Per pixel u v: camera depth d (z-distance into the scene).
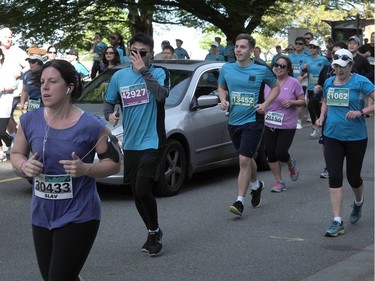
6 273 5.36
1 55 10.76
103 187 8.80
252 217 7.37
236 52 7.15
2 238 6.40
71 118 3.60
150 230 5.89
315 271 5.51
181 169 8.49
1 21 22.16
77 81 3.60
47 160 3.55
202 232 6.72
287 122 8.43
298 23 42.88
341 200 6.62
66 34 22.66
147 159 5.75
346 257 5.91
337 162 6.57
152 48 5.84
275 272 5.46
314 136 14.12
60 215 3.60
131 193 8.48
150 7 21.30
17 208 7.65
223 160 9.26
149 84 5.66
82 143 3.57
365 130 6.62
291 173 9.11
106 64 13.02
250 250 6.10
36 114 3.62
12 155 3.66
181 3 22.20
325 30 43.97
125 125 5.88
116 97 5.96
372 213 7.58
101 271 5.45
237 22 22.83
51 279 3.57
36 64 9.95
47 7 21.98
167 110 8.46
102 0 21.44
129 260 5.75
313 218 7.34
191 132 8.57
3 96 10.84
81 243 3.59
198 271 5.48
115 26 23.80
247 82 7.11
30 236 6.48
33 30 22.28
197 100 8.59
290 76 8.54
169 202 8.04
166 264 5.65
